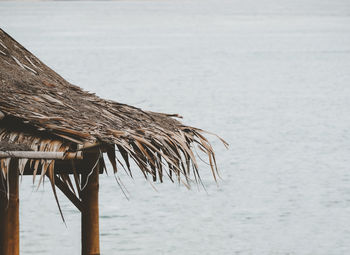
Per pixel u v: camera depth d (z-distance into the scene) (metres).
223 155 33.31
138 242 20.28
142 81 67.38
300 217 22.80
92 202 10.37
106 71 75.88
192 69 79.00
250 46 109.81
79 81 67.69
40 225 21.75
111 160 9.08
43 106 9.70
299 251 19.72
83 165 10.23
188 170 10.47
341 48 104.38
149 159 9.14
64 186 10.49
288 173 29.41
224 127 42.06
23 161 8.52
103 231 21.34
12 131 8.79
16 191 9.33
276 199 25.09
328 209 23.75
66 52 96.75
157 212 23.41
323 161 31.94
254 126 42.12
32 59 12.52
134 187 26.64
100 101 11.41
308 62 85.69
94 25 166.38
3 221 9.30
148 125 10.70
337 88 61.84
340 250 19.89
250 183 27.56
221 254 19.30
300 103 52.34
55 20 191.50
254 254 19.59
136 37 129.00
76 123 9.28
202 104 52.44
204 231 21.23
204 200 24.88
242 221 22.47
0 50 11.81
